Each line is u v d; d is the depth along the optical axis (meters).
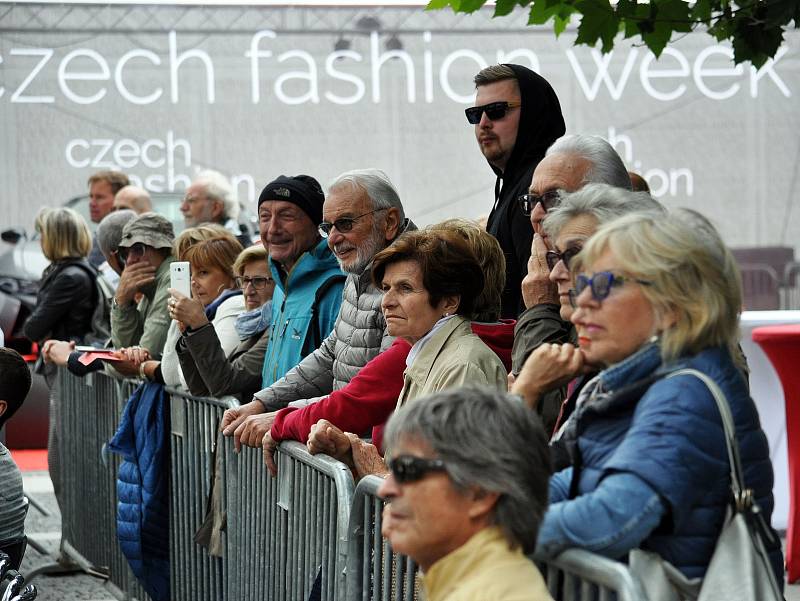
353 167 51.84
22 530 14.64
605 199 8.89
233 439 14.44
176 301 15.35
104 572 20.92
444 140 52.56
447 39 52.22
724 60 53.59
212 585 15.48
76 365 19.48
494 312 11.59
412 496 6.74
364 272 13.62
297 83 51.28
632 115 53.28
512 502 6.68
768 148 54.22
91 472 21.16
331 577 10.84
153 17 50.09
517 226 14.31
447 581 6.74
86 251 24.88
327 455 11.14
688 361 7.34
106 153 49.69
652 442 7.01
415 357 11.08
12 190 48.97
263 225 15.51
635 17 13.51
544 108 15.22
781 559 7.45
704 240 7.57
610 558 7.10
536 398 8.65
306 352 15.11
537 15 13.95
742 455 7.25
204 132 50.34
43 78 49.19
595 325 7.51
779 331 19.88
